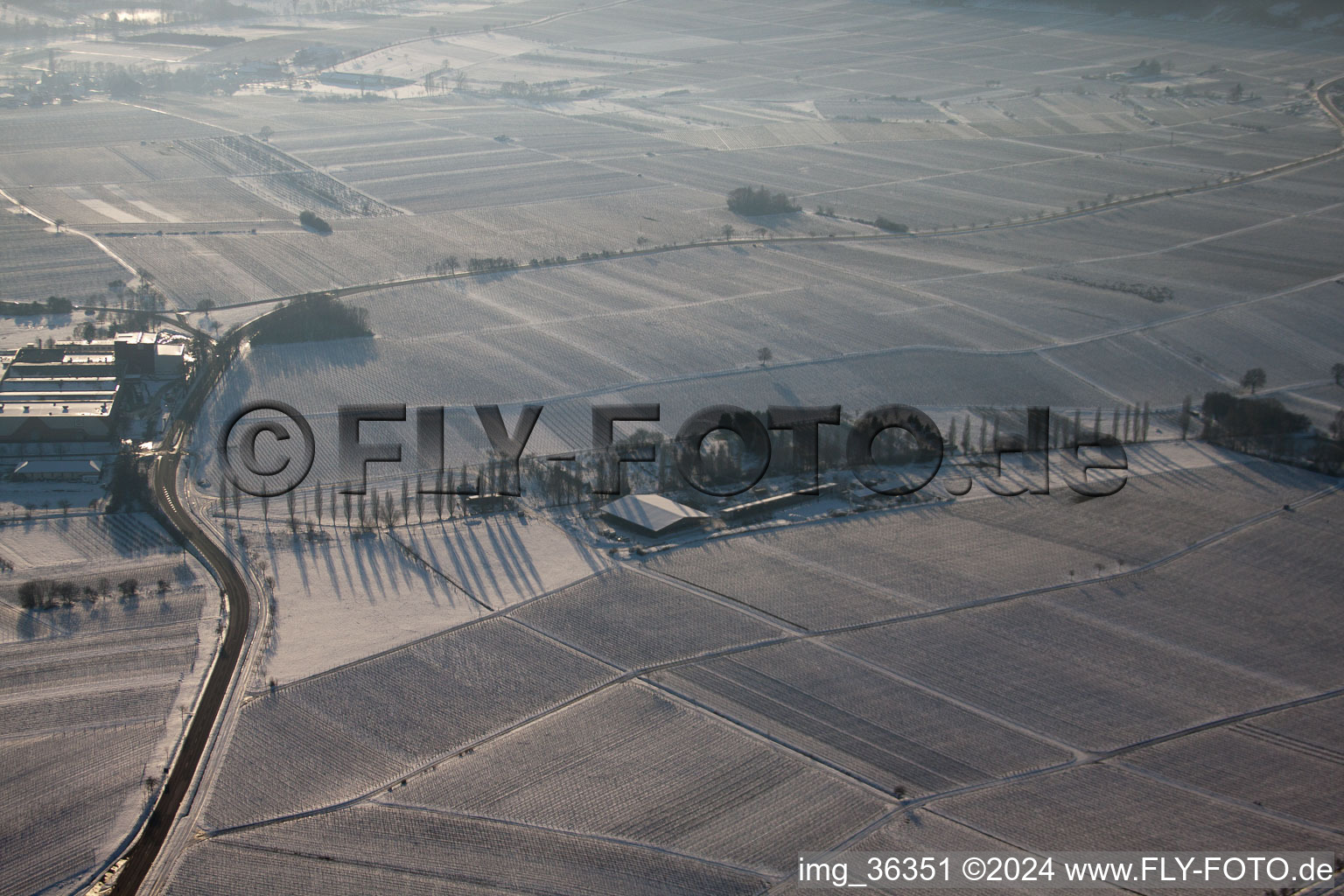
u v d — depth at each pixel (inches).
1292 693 6176.2
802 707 6013.8
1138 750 5698.8
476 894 4763.8
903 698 6097.4
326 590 7101.4
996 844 5049.2
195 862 4940.9
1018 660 6451.8
